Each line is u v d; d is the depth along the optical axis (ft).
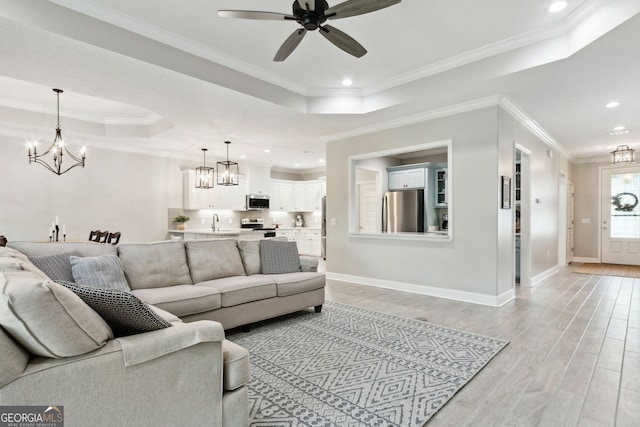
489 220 13.50
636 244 24.64
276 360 8.61
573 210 27.27
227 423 5.30
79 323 3.94
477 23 9.86
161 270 10.46
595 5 8.73
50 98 15.72
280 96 13.87
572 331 10.61
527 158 17.24
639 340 9.84
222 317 10.08
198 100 13.25
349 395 6.88
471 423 5.94
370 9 7.08
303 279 12.27
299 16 7.36
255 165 28.99
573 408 6.40
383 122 16.53
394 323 11.48
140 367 4.36
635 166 24.75
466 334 10.34
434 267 15.26
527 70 10.67
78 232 19.61
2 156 17.29
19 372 3.51
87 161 20.08
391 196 24.61
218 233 21.22
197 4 8.97
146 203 22.56
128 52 9.66
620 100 13.43
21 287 3.60
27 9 8.02
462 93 12.72
